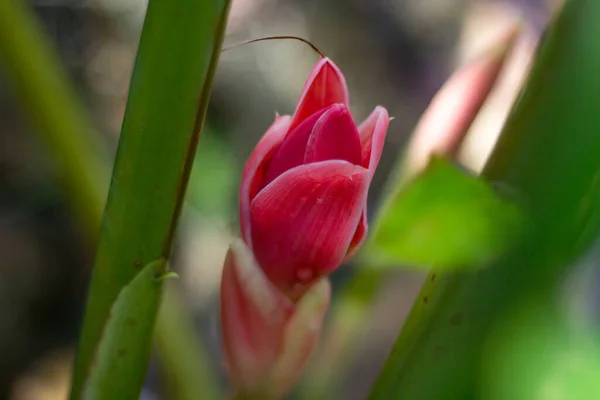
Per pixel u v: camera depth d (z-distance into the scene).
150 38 0.50
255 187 0.54
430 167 0.44
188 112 0.51
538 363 0.41
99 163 0.74
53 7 1.73
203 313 1.45
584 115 0.43
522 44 0.68
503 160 0.45
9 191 1.59
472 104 0.63
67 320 1.58
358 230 0.53
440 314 0.47
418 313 0.48
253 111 1.74
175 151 0.51
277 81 1.79
